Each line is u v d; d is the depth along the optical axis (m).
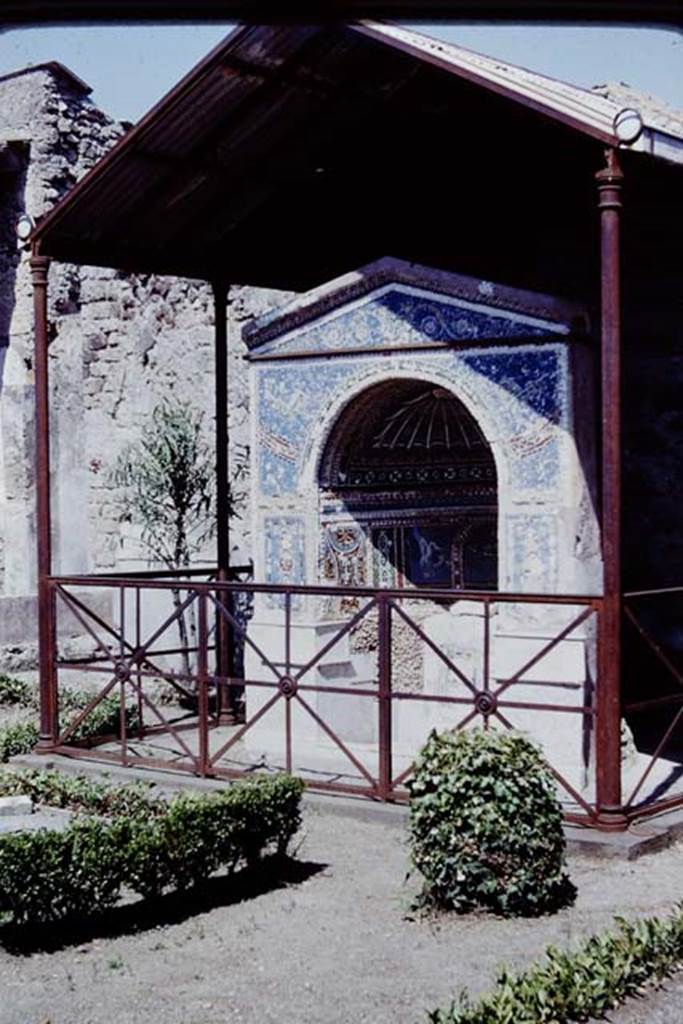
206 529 13.64
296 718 9.91
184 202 9.94
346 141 9.66
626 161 7.22
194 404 14.14
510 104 7.36
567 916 6.21
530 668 8.30
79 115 16.97
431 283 9.17
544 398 8.73
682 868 7.02
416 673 10.43
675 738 10.48
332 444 9.88
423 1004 5.01
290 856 7.37
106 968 5.60
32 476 16.36
